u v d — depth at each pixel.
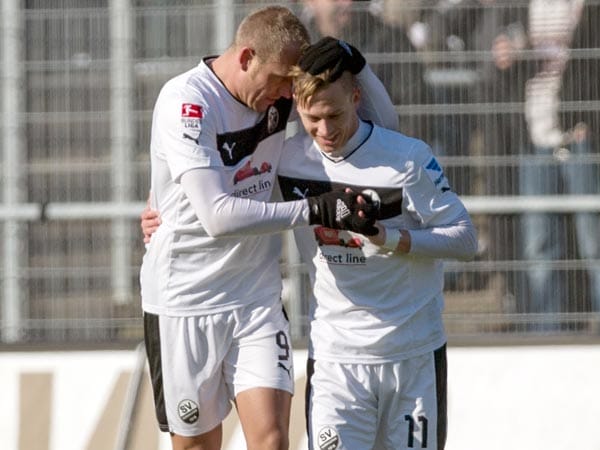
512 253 25.03
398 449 17.66
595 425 24.20
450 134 25.02
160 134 17.12
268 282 18.03
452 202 17.30
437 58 25.00
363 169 17.14
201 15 25.38
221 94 17.14
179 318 17.88
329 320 17.55
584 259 24.91
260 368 17.72
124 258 25.55
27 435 24.77
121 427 24.27
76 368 25.06
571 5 24.89
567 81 24.91
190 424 18.25
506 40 24.97
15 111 25.73
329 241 17.27
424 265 17.44
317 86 16.19
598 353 24.55
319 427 17.48
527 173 24.98
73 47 25.67
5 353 25.22
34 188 25.70
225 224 16.48
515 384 24.50
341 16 25.05
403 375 17.45
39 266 25.61
